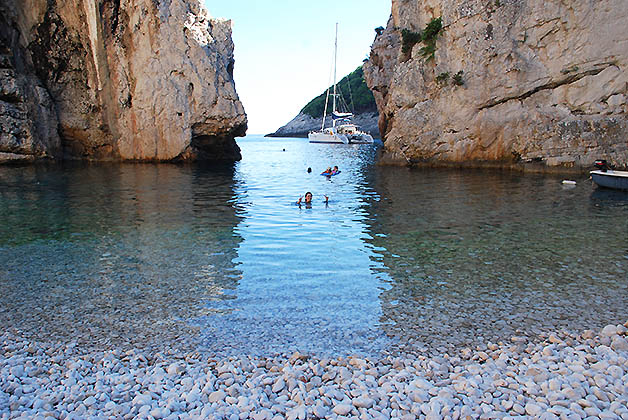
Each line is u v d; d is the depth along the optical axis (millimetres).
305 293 7664
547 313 6777
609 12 21703
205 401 4703
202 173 26031
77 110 30734
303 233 11695
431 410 4453
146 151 31062
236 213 14375
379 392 4816
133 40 29922
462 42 25156
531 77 23656
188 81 30438
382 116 38156
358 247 10352
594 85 22266
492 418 4336
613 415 4266
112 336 6223
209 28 32344
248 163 34125
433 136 26750
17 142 27391
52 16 28375
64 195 17391
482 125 25078
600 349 5641
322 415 4418
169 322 6633
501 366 5328
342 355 5715
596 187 18406
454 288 7785
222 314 6887
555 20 22766
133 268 8945
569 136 22484
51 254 9836
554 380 4891
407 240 10836
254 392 4812
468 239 10828
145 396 4719
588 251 9703
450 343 5977
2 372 5246
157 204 15859
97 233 11656
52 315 6855
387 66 36344
